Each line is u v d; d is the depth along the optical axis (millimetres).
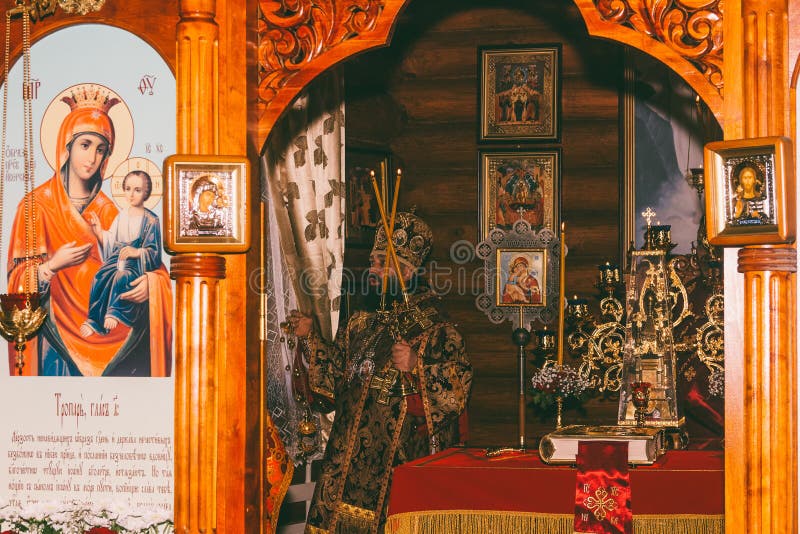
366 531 3742
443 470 2947
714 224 2480
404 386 3795
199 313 2787
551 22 5441
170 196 2732
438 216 5504
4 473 2916
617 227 5320
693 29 2605
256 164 2924
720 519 2797
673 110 5238
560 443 2924
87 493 2883
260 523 2936
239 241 2736
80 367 2898
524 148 5422
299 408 4812
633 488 2842
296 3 2896
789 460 2479
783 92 2520
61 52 2939
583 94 5395
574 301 3602
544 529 2881
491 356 5371
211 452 2793
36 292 2916
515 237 4969
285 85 2912
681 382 3682
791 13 2529
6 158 2965
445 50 5539
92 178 2916
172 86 2889
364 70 5410
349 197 5246
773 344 2482
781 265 2480
